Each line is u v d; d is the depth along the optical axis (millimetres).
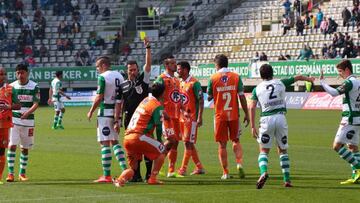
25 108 43531
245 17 146750
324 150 59562
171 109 44562
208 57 145250
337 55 126125
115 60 148875
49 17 158750
